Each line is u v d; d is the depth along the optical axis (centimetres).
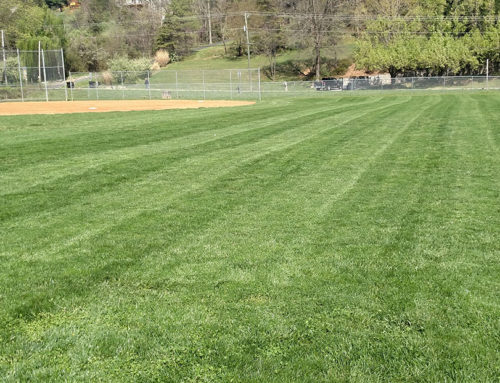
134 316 356
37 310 364
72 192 723
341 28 6769
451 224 571
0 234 535
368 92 4594
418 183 784
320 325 343
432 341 322
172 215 609
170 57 7794
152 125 1609
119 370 292
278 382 282
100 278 421
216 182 794
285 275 426
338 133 1395
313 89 5025
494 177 822
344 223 577
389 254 476
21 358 304
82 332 334
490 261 458
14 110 2505
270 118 1866
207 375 288
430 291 394
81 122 1750
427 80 4975
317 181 802
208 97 4106
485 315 355
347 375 288
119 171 870
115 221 584
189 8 8969
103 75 5256
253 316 354
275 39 6606
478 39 5100
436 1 5662
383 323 345
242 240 518
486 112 2019
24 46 4697
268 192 729
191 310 364
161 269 440
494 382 281
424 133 1381
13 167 897
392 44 5447
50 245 502
